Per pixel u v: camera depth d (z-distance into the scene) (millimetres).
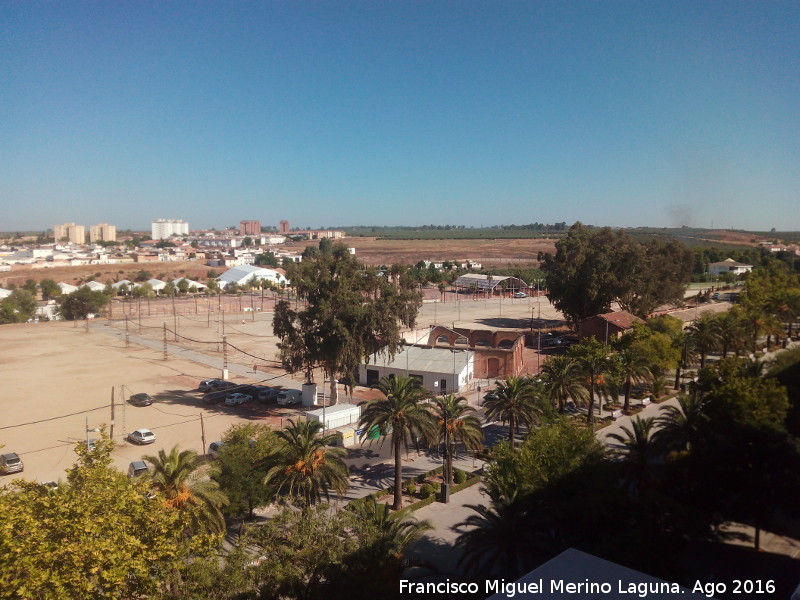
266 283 190500
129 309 142125
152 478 28703
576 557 18359
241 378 76125
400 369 69625
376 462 46594
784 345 90125
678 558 25625
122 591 18750
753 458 29094
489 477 32000
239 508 34406
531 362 84688
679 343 67750
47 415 59625
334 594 19781
